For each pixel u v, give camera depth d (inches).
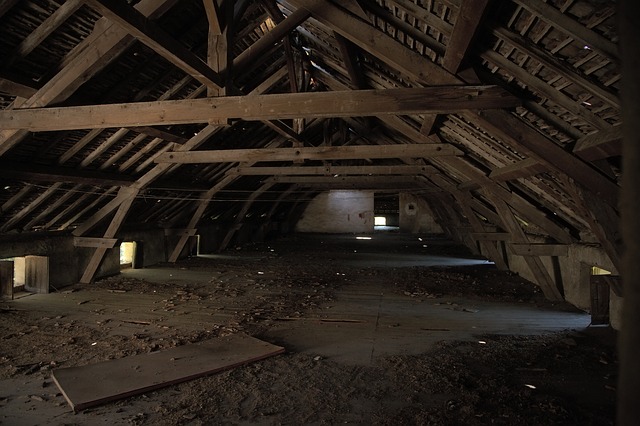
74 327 243.0
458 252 620.7
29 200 295.9
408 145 335.0
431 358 200.8
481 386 168.4
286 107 197.8
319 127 553.3
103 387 159.5
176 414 144.8
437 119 273.0
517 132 173.3
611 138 144.6
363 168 477.4
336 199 915.4
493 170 304.0
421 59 172.7
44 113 214.5
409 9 154.0
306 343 222.1
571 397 159.3
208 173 469.4
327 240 781.3
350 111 187.8
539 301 320.8
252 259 539.5
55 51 206.4
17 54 195.6
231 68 221.0
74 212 353.4
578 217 268.1
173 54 166.7
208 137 346.6
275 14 263.0
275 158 365.4
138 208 428.5
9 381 169.3
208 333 235.0
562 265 327.9
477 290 359.9
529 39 135.9
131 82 252.5
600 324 255.9
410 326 255.0
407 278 416.2
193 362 186.5
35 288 333.4
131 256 472.4
